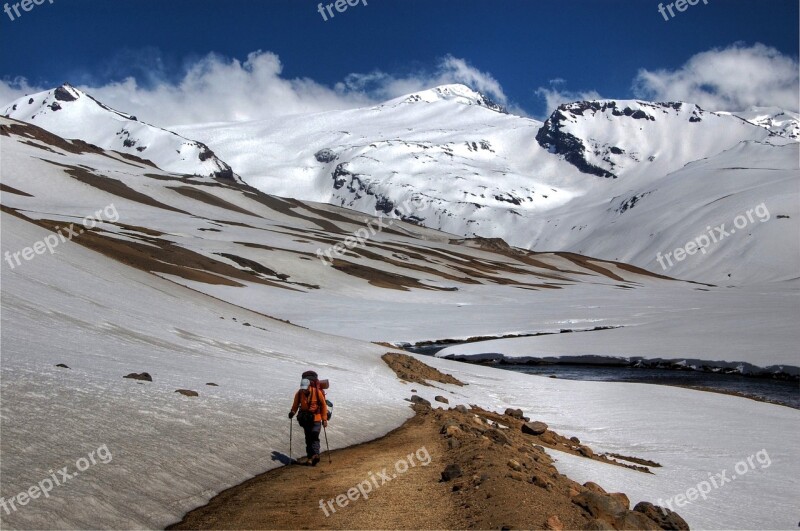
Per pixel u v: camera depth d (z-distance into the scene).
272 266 111.44
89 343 19.58
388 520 9.62
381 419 19.00
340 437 15.75
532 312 93.69
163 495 9.87
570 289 156.50
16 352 15.09
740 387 44.50
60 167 193.25
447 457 13.68
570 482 13.16
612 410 31.31
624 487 15.35
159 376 16.92
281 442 14.13
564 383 40.12
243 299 80.88
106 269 40.81
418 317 83.19
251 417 15.05
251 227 176.00
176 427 12.75
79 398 12.68
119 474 9.93
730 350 55.62
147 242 107.94
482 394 33.38
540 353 59.91
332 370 28.47
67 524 8.07
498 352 60.91
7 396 11.55
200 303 43.81
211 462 11.71
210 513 9.77
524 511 9.16
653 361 55.41
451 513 9.77
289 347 33.50
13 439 9.91
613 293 144.00
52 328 20.00
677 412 31.16
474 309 95.44
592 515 9.96
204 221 166.62
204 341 27.58
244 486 11.28
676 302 115.12
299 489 11.25
